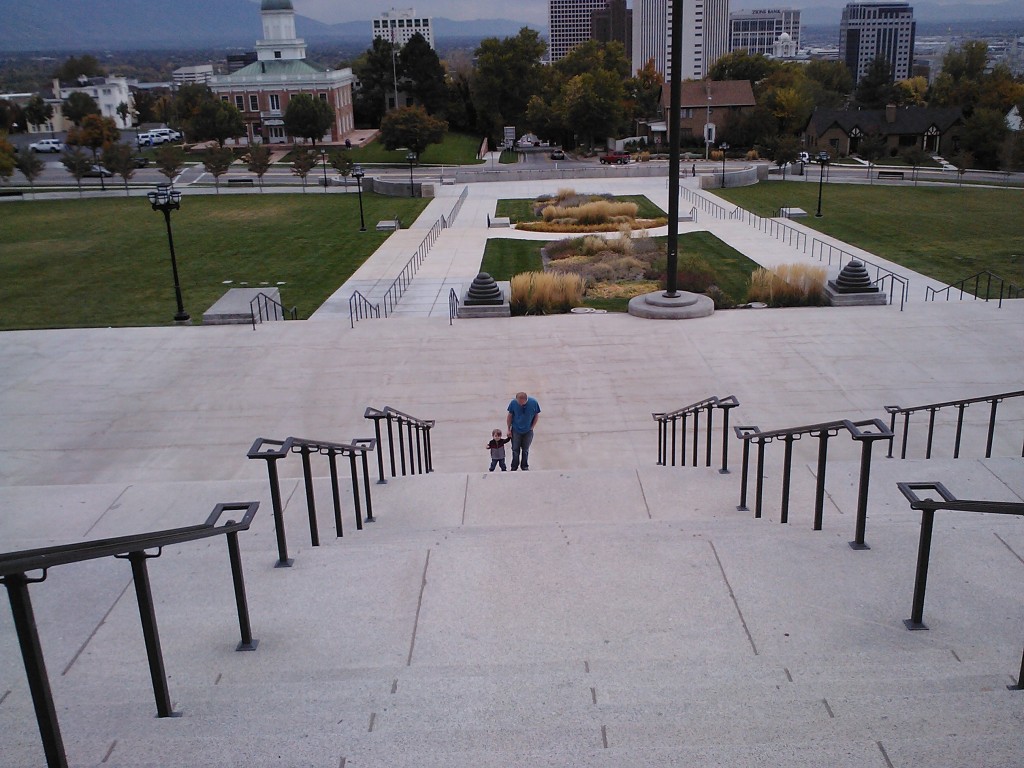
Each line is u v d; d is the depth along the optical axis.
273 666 5.32
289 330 23.42
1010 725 3.89
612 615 5.86
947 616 5.70
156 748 3.93
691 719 4.11
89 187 67.44
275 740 3.99
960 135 85.38
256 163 63.59
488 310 24.62
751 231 41.50
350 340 22.48
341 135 100.81
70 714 4.34
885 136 91.88
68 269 36.50
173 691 4.71
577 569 6.58
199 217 51.47
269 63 100.25
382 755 3.84
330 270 35.03
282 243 41.94
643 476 10.70
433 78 109.31
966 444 15.12
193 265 36.78
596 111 93.06
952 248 36.59
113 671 5.33
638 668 5.02
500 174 66.25
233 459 15.91
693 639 5.51
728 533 7.38
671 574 6.44
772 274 26.50
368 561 6.88
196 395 19.05
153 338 23.03
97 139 91.12
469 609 6.03
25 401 18.92
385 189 59.25
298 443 7.34
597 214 45.41
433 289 30.89
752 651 5.32
